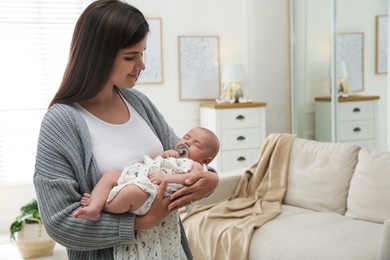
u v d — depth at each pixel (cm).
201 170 146
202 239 311
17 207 483
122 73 131
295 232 288
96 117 138
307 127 548
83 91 131
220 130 504
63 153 127
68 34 492
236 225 304
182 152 159
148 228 128
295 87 564
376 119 446
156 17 523
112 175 131
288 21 561
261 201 346
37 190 124
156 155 147
